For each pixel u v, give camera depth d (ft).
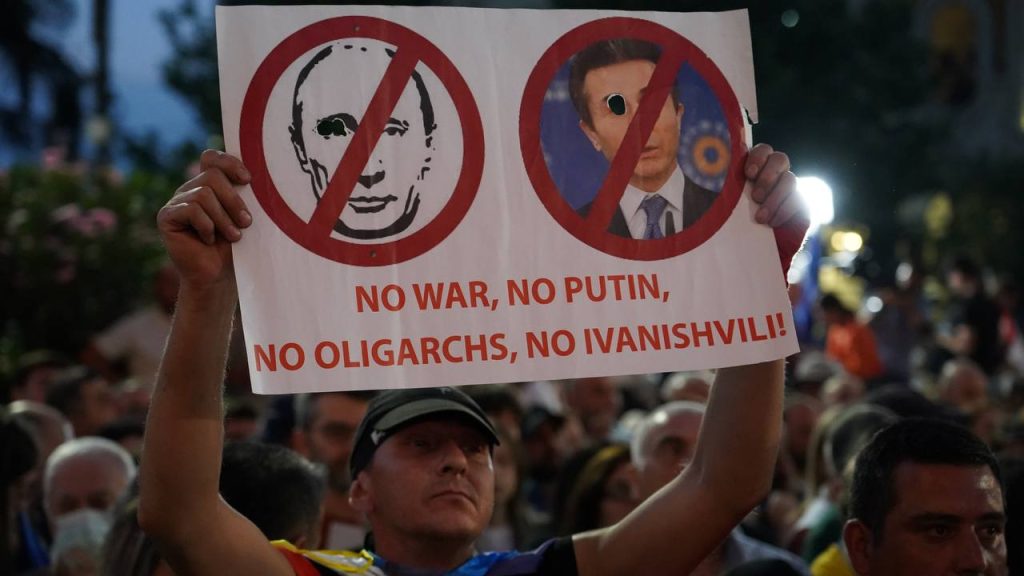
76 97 78.43
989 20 122.52
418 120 8.70
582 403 28.71
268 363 8.30
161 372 8.55
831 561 13.00
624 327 8.84
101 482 15.06
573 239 8.85
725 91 9.18
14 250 37.52
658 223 8.98
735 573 12.85
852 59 71.20
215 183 8.23
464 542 10.36
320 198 8.49
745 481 9.70
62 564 14.46
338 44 8.62
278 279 8.38
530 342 8.68
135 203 39.52
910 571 10.18
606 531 10.20
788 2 70.33
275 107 8.49
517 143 8.84
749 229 9.12
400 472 10.35
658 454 15.31
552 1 51.72
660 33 9.14
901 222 73.56
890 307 49.14
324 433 16.69
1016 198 92.53
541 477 23.67
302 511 11.46
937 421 10.63
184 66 60.90
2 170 40.16
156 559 11.19
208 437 8.56
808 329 46.16
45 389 25.30
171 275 30.53
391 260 8.55
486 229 8.73
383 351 8.46
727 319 9.00
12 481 15.60
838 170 70.23
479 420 10.51
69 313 37.50
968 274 51.88
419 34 8.75
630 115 9.03
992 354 48.11
